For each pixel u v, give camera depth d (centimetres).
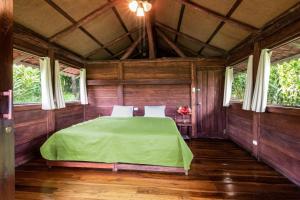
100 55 602
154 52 562
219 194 232
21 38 331
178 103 561
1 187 118
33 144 366
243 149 424
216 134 546
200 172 296
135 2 293
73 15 367
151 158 294
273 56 340
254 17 315
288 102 314
